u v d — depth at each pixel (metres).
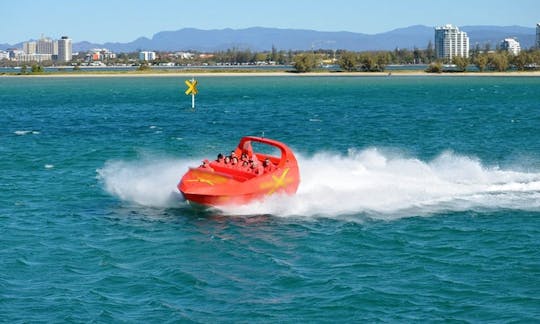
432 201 26.81
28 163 38.72
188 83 73.12
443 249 21.69
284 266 20.23
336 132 56.69
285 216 25.09
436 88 141.88
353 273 19.62
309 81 188.75
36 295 18.05
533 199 27.25
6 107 91.88
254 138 27.64
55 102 103.19
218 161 26.56
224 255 21.22
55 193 30.11
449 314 16.86
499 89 134.50
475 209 25.95
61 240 22.88
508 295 17.92
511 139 50.81
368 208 25.94
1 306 17.31
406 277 19.30
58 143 48.97
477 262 20.47
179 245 22.20
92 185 31.67
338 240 22.59
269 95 120.12
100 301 17.67
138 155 42.53
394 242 22.36
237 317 16.78
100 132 57.34
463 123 63.94
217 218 25.02
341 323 16.44
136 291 18.39
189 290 18.44
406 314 16.86
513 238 22.67
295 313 17.02
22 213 26.53
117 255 21.28
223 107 89.50
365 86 155.12
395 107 86.81
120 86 167.25
